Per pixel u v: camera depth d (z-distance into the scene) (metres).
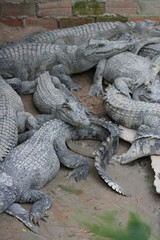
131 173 3.82
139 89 4.30
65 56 4.53
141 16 5.08
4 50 4.53
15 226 3.48
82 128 3.96
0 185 3.52
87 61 4.52
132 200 3.66
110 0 5.02
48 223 3.52
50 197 3.66
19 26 5.07
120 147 4.00
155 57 4.52
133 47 4.62
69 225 3.51
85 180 3.77
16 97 4.13
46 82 4.31
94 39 4.58
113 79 4.45
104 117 4.21
